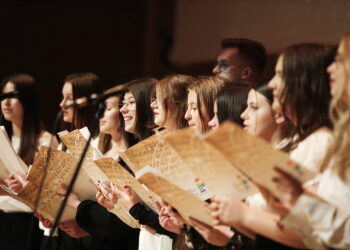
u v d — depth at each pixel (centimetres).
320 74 408
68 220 606
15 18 1262
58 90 1277
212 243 438
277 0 874
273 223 388
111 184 529
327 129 404
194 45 1077
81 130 613
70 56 1284
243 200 449
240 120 483
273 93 421
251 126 441
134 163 467
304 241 371
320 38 802
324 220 358
